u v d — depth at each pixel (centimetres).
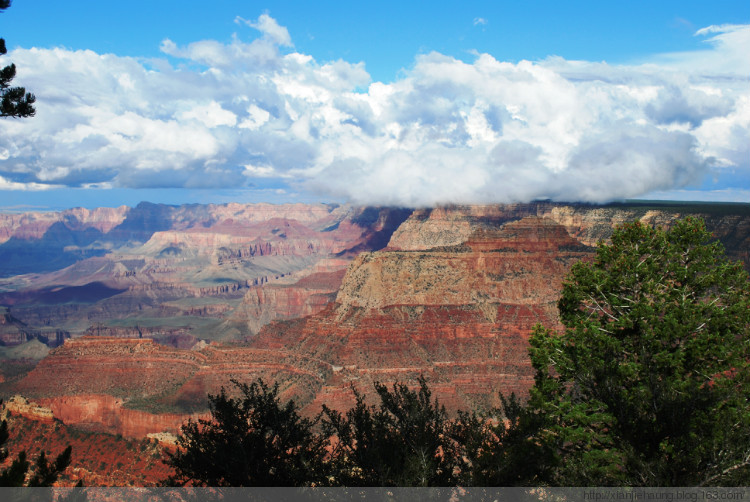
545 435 3731
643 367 3788
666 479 3073
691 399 3284
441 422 3825
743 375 3925
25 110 3516
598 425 4200
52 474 2745
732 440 3086
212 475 3612
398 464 3338
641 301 4322
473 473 3284
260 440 3709
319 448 3816
